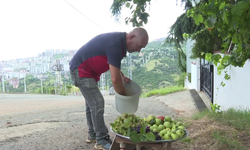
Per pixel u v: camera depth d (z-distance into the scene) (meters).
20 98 16.58
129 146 3.39
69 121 6.11
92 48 3.36
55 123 5.96
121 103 3.23
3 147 4.03
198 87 11.56
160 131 3.04
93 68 3.45
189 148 3.52
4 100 14.59
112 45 3.21
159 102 9.89
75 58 3.52
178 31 9.66
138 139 2.65
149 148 3.55
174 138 2.81
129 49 3.32
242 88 5.08
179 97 10.54
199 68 11.55
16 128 5.56
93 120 3.60
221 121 4.49
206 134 3.92
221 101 6.84
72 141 4.21
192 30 9.16
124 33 3.30
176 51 12.16
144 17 3.07
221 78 6.82
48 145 4.05
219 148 3.44
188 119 5.07
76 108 8.80
